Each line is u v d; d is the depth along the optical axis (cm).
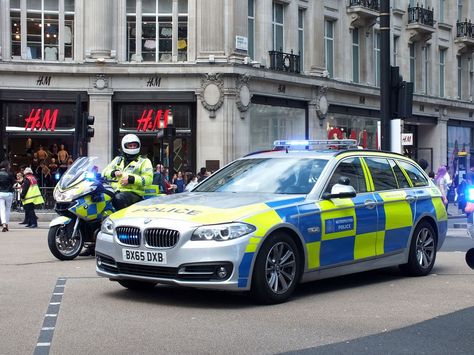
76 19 3059
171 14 3112
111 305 817
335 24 3716
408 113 1599
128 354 607
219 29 3058
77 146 2362
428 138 4497
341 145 1053
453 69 4616
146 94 3069
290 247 838
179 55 3125
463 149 4722
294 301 848
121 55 3092
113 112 3086
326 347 633
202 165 3050
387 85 1595
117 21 3088
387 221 989
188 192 966
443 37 4522
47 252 1388
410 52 4297
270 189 920
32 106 3069
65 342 647
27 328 702
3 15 3002
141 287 916
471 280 1023
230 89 3042
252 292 808
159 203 875
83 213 1241
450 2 4606
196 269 778
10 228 2216
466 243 1666
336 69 3716
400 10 4094
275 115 3319
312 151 996
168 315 763
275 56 3312
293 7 3434
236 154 3073
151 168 1279
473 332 696
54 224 1239
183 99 3070
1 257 1297
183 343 644
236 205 830
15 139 3073
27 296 873
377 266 982
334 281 1010
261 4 3272
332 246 898
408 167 1097
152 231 801
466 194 995
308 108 3494
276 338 664
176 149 3136
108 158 3041
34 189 2245
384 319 749
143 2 3114
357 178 977
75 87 3028
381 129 1602
